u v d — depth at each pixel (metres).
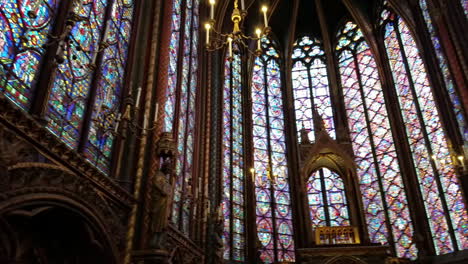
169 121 12.03
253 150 19.61
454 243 14.98
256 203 18.22
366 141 19.78
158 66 10.52
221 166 16.22
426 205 16.59
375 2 22.20
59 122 6.98
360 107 20.83
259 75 22.25
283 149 20.50
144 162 8.98
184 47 14.43
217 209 13.75
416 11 18.67
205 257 12.70
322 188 18.58
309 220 15.92
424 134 17.50
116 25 9.67
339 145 17.30
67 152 6.33
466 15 15.09
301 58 23.45
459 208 15.12
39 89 6.34
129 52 10.23
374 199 18.27
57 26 7.13
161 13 11.45
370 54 21.84
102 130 8.40
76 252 7.00
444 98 16.30
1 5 5.86
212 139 16.05
